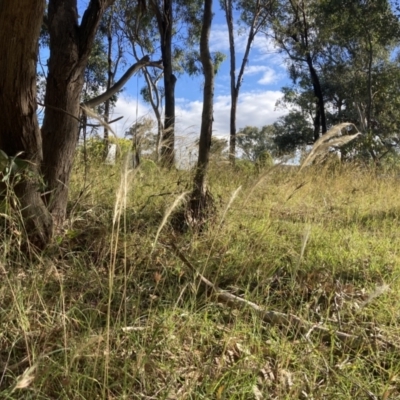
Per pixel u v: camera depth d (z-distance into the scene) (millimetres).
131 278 3156
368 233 5520
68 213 4340
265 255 3934
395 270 3951
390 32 20531
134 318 2693
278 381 2377
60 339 2361
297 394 2217
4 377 2188
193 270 3170
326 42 23953
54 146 3863
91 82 21344
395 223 6227
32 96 3352
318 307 3070
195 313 2729
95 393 2100
